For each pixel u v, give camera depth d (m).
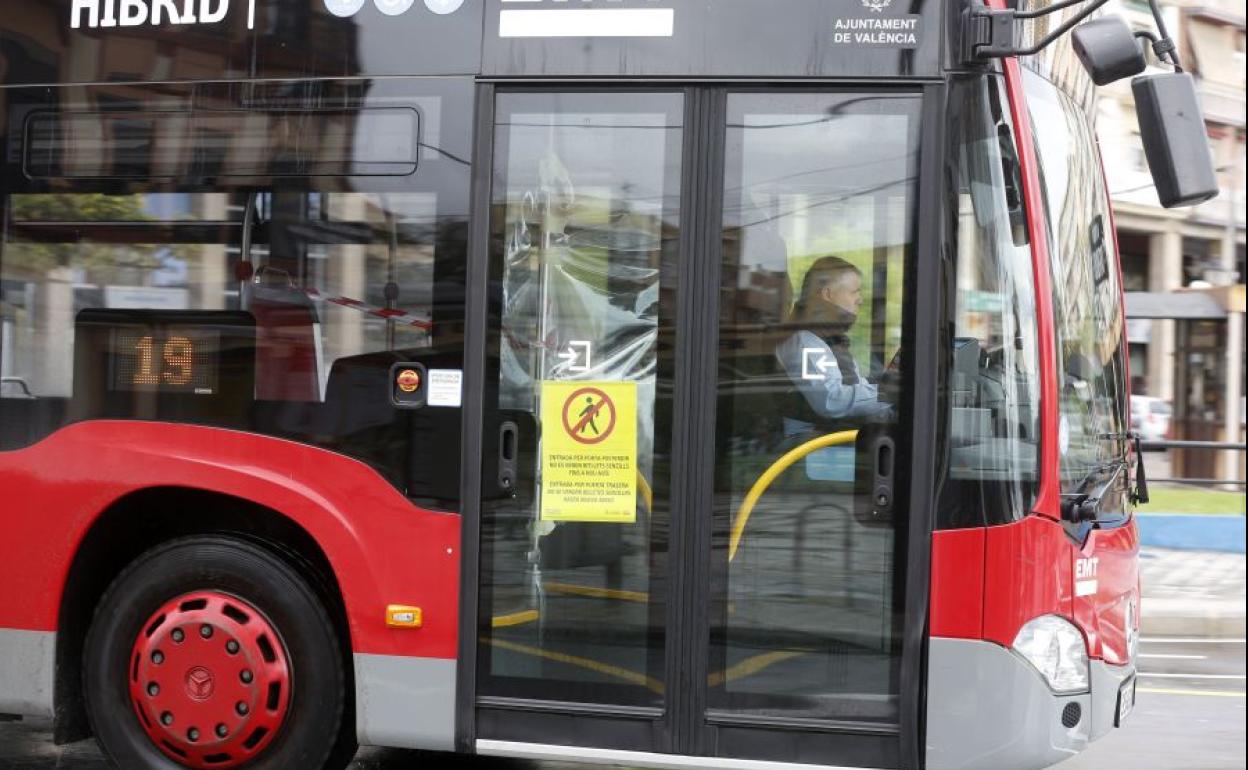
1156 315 16.28
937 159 4.41
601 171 4.64
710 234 4.57
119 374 4.90
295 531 4.98
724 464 4.55
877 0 4.50
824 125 4.51
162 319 4.88
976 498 4.36
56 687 4.92
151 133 4.91
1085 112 5.13
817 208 4.51
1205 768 5.96
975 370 4.38
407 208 4.72
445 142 4.70
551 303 4.65
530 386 4.65
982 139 4.43
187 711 4.85
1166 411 18.09
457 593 4.63
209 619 4.83
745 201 4.55
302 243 4.79
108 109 4.95
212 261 4.86
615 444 4.61
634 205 4.62
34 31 5.02
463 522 4.64
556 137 4.66
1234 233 16.98
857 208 4.48
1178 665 8.51
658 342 4.59
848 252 4.48
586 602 4.61
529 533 4.64
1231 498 14.29
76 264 4.95
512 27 4.69
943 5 4.45
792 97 4.54
